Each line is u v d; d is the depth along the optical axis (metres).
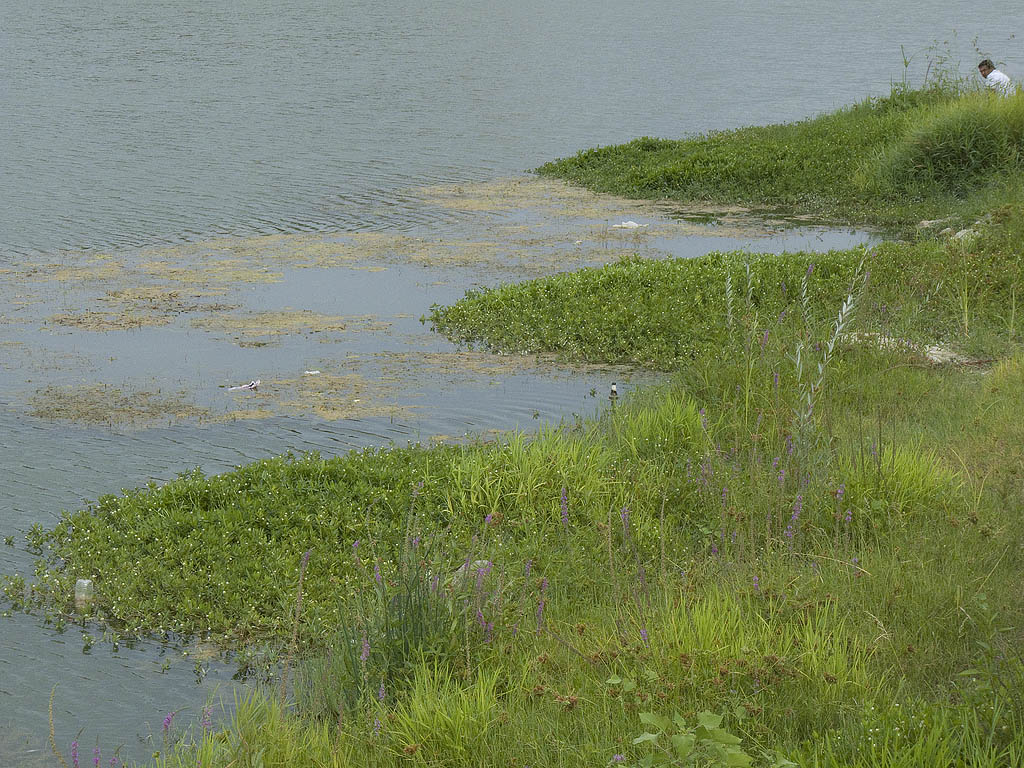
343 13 72.75
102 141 30.20
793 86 41.81
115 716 6.66
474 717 5.81
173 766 5.79
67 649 7.48
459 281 17.19
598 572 7.84
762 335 12.38
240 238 20.20
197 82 41.78
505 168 27.25
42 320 15.28
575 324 14.16
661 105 37.47
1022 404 10.27
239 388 12.53
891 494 8.30
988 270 14.46
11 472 10.27
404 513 9.02
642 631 6.21
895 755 4.91
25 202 23.12
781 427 9.72
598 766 5.34
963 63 47.47
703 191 23.64
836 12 74.50
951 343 12.79
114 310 15.74
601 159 26.83
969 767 4.89
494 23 67.19
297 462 9.97
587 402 11.90
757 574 7.22
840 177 23.55
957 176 22.11
